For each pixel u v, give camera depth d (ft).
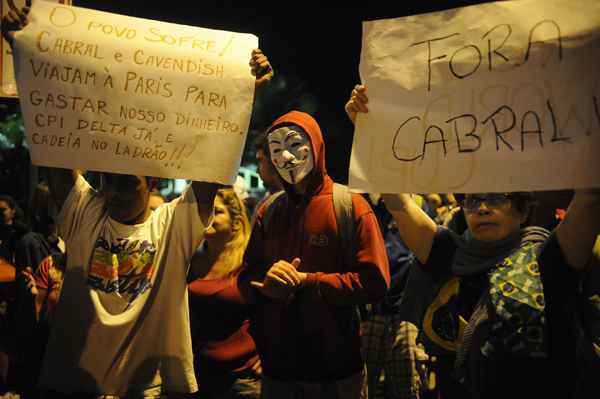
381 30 10.99
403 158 10.65
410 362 17.30
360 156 10.93
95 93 11.00
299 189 12.66
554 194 13.05
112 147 11.02
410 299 11.68
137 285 11.26
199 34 11.51
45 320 12.94
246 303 12.62
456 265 10.48
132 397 11.15
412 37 10.80
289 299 12.10
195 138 11.25
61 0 16.10
